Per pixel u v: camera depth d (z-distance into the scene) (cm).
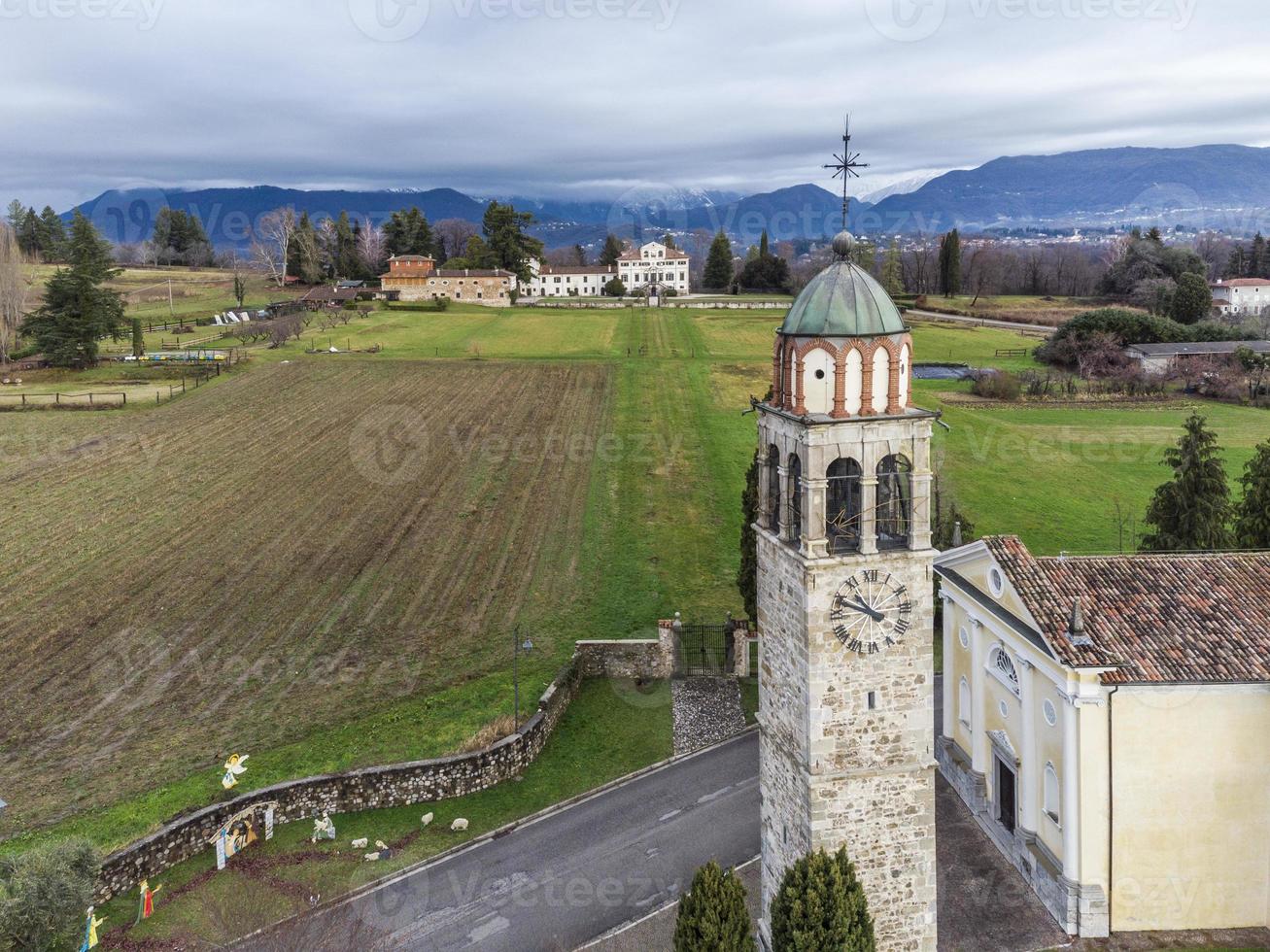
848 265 2486
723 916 2530
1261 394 10800
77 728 4281
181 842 3506
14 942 2825
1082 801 2912
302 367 11894
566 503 7581
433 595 5875
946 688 3922
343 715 4444
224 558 6334
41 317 11231
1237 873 2950
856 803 2583
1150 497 7638
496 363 12400
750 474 5050
